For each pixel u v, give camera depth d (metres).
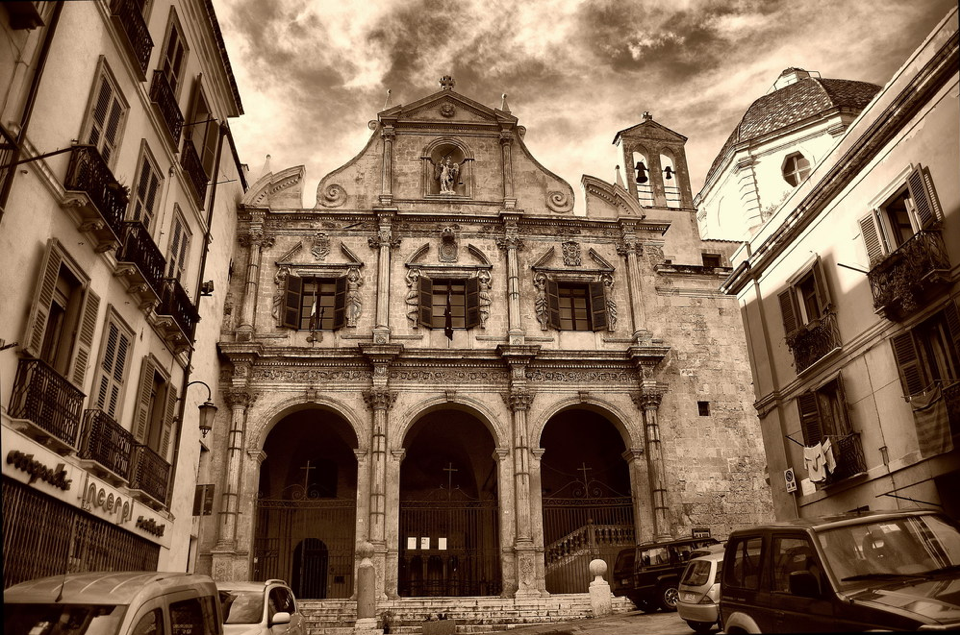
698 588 15.21
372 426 29.00
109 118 15.81
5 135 11.52
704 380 32.03
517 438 29.27
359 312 30.86
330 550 34.44
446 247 32.22
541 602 26.17
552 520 34.44
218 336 29.02
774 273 24.58
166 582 8.89
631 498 29.97
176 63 20.25
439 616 25.08
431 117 34.31
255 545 29.36
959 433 16.69
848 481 20.38
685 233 35.72
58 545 13.88
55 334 14.38
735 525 29.94
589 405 30.69
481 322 31.09
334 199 32.69
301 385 29.61
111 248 15.57
